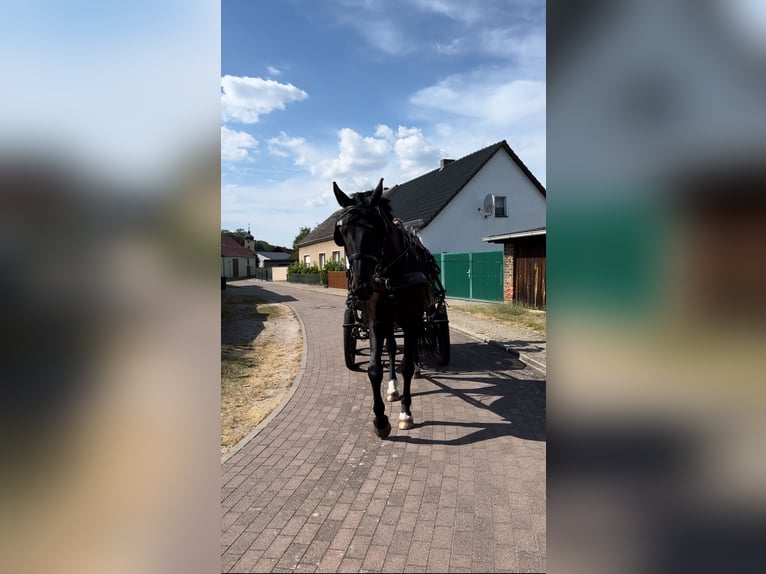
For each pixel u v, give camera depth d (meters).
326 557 2.18
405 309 3.65
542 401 4.46
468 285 15.50
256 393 5.12
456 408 4.29
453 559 2.14
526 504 2.61
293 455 3.35
